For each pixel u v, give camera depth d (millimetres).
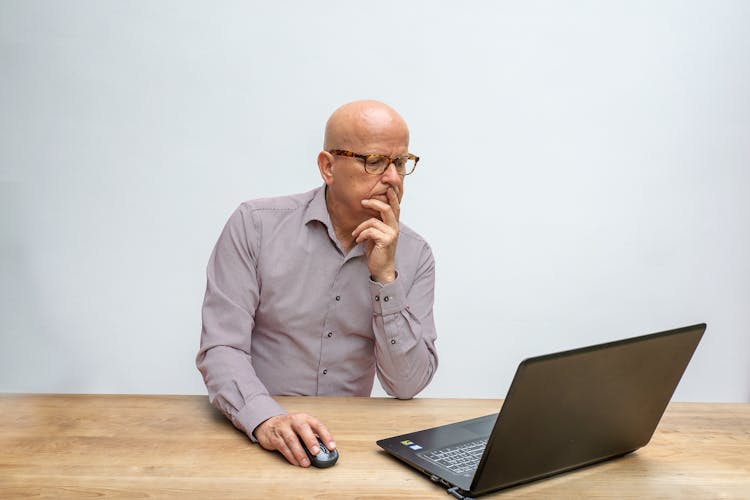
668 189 2654
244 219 1521
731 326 2729
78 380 2521
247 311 1487
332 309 1553
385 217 1391
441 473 967
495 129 2584
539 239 2639
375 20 2514
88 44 2412
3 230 2453
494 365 2676
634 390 1000
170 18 2436
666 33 2598
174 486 925
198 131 2473
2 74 2404
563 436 958
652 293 2689
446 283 2627
